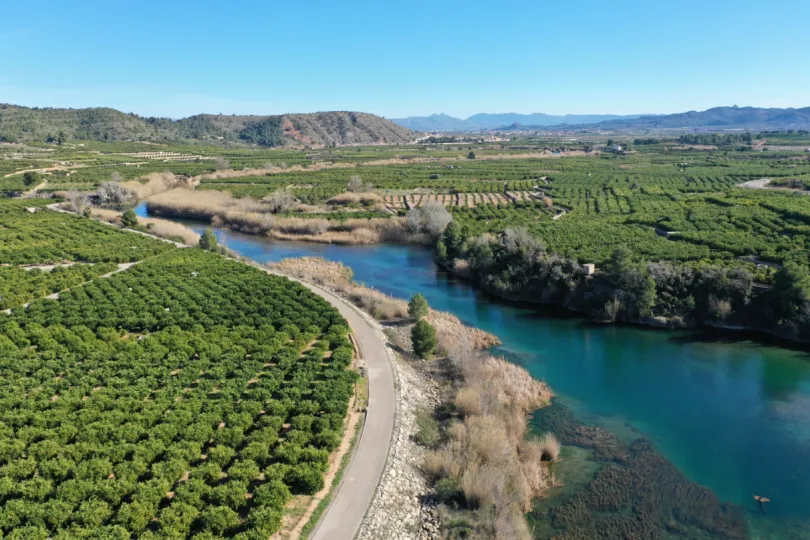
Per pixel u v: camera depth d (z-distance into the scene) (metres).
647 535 31.95
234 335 53.50
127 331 56.38
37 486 29.66
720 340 60.88
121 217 113.94
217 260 83.62
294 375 45.12
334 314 60.66
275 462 34.69
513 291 76.44
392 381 46.72
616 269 66.94
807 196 112.38
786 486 36.50
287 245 111.50
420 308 62.38
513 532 30.67
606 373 53.47
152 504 29.14
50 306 60.12
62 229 99.69
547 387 50.34
